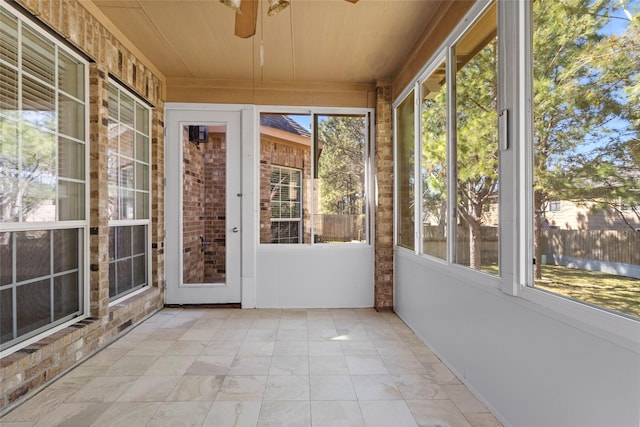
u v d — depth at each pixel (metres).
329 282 4.20
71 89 2.58
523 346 1.68
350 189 4.30
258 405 2.03
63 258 2.50
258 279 4.17
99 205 2.76
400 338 3.15
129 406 2.01
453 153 2.54
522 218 1.70
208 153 4.59
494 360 1.93
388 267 4.07
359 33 3.05
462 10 2.31
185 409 1.99
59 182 2.44
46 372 2.22
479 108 2.18
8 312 2.04
